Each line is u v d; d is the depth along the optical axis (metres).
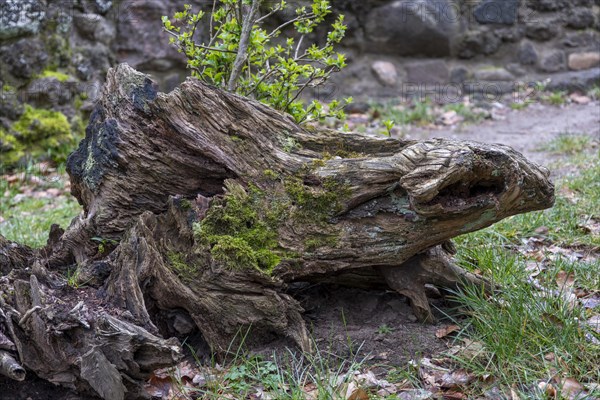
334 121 8.49
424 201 2.86
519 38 9.42
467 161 2.82
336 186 3.08
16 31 7.18
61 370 2.70
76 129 7.67
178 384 3.01
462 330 3.16
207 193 3.34
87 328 2.69
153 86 3.33
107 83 3.53
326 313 3.41
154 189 3.33
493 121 8.67
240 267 3.05
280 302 3.09
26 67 7.30
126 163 3.30
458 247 4.08
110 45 8.07
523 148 7.38
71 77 7.62
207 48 3.96
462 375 2.96
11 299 2.82
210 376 3.04
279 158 3.21
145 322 2.89
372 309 3.44
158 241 3.17
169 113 3.19
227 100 3.24
